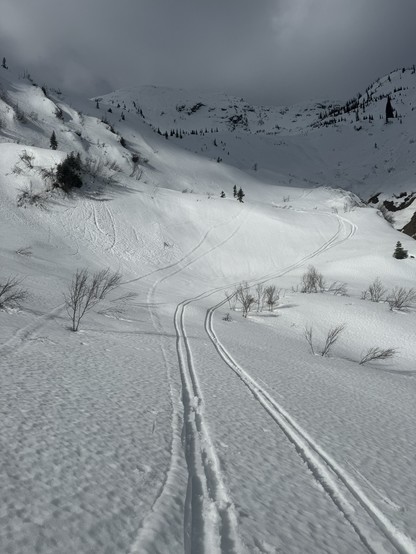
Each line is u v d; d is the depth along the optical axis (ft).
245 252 144.77
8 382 15.29
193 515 8.42
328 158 507.71
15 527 6.50
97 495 8.23
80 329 33.91
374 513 9.96
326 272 126.62
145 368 23.30
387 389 30.63
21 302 39.50
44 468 8.90
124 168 245.86
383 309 80.18
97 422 12.75
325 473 11.99
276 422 16.58
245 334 53.42
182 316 62.13
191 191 274.16
